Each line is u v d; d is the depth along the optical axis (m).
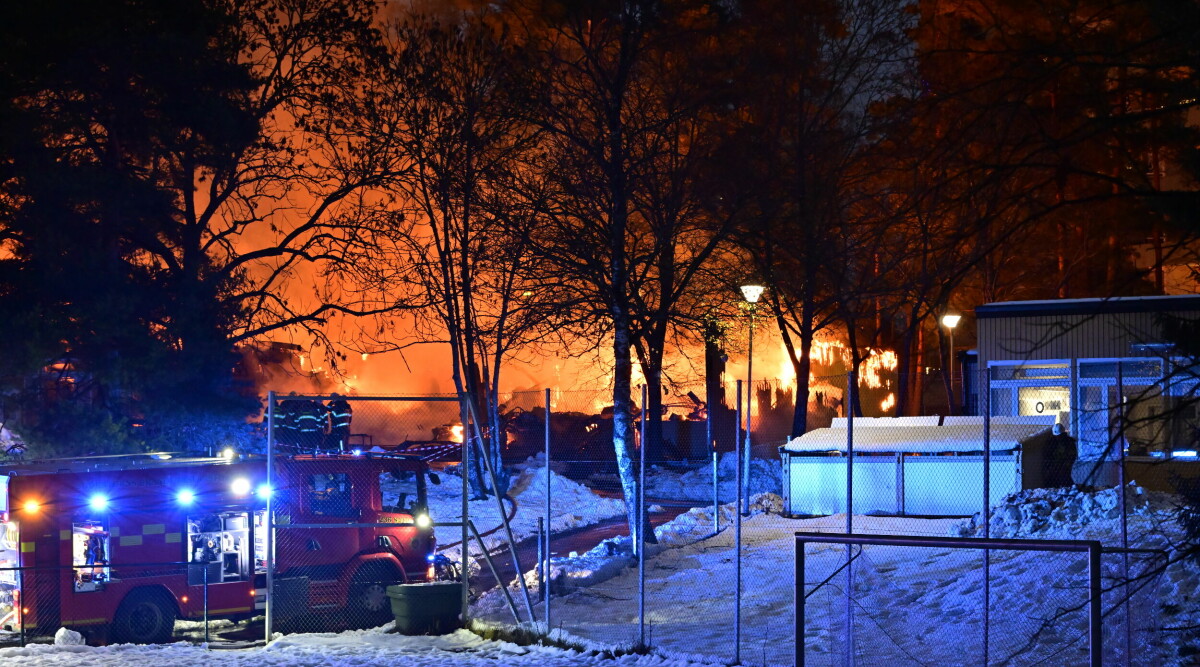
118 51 27.42
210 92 29.98
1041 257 51.78
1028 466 26.47
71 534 16.03
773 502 30.55
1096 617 8.42
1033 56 5.84
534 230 27.09
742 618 16.45
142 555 16.55
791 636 14.93
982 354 32.72
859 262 32.72
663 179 27.34
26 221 26.00
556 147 28.42
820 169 22.81
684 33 28.80
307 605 17.75
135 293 26.97
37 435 24.56
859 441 27.84
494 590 20.11
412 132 35.47
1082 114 5.98
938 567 18.25
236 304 30.98
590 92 27.27
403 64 35.22
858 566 19.12
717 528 25.70
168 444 27.30
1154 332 29.03
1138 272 6.00
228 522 17.34
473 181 33.09
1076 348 31.20
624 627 16.27
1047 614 13.88
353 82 35.34
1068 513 19.61
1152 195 5.99
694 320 30.45
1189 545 7.67
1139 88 6.02
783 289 34.56
